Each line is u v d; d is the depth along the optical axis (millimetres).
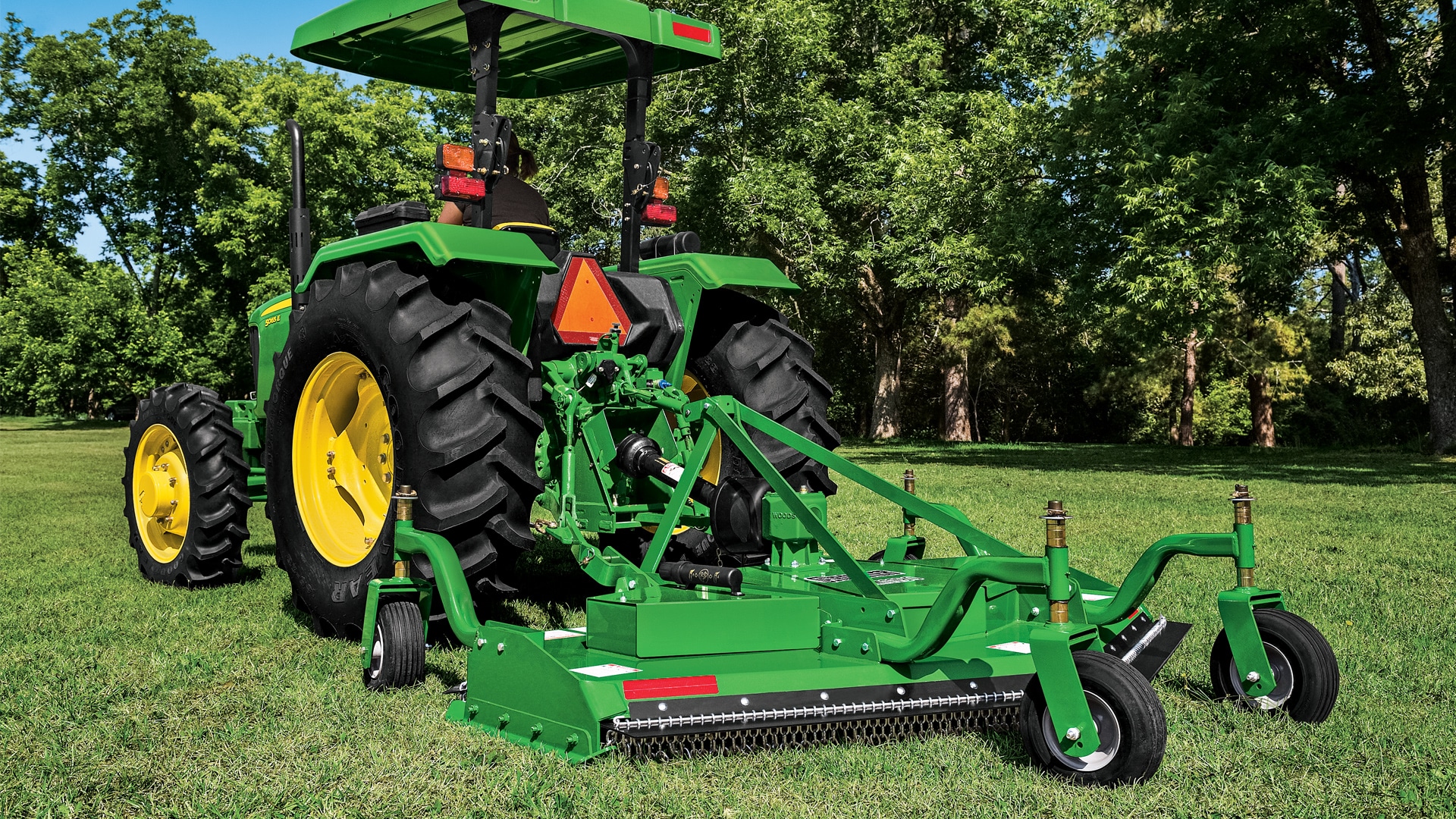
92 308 35750
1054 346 35688
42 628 4680
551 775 2795
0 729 3227
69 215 40562
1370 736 3209
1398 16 18094
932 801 2691
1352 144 16188
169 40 37875
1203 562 6656
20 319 36688
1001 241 19641
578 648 3539
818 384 5145
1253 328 28766
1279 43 17109
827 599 3717
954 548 7387
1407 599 5359
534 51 5621
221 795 2691
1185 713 3445
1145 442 38938
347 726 3246
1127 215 16891
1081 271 18406
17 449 21641
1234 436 37656
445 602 3545
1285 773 2902
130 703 3506
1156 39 18359
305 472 4863
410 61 5727
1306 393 34750
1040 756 2900
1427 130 16625
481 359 4102
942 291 22375
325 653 4223
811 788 2785
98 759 2951
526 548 4074
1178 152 16875
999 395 40875
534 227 4863
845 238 24906
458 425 4031
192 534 5770
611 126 22859
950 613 3066
